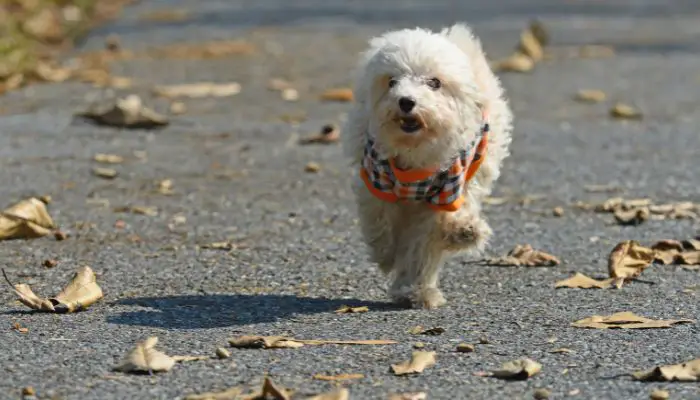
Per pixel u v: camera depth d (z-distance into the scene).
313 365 8.23
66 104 19.66
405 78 9.61
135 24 30.66
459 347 8.61
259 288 10.57
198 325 9.33
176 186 14.67
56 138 17.12
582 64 25.20
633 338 8.95
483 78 10.27
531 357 8.46
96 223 12.81
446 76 9.65
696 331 9.14
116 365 8.12
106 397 7.56
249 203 13.90
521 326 9.35
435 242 10.11
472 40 10.38
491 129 10.66
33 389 7.68
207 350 8.62
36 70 21.95
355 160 10.42
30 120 18.33
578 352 8.59
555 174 15.59
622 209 13.62
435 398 7.57
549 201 14.18
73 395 7.59
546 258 11.55
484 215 13.51
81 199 13.87
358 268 11.30
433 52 9.62
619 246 11.20
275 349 8.62
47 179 14.76
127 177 15.05
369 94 9.88
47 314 9.55
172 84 21.86
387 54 9.73
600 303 10.09
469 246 10.05
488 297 10.36
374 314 9.77
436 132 9.60
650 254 11.27
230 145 17.11
